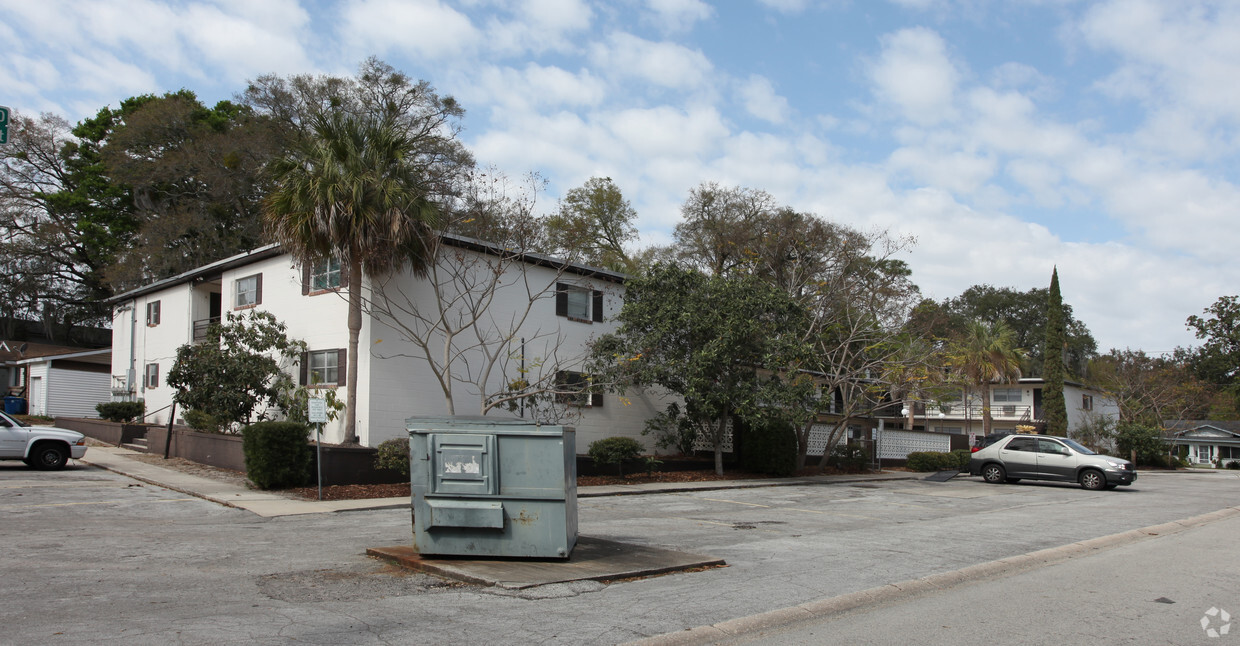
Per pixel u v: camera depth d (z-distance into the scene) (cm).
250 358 2155
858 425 3338
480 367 2227
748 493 2083
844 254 2817
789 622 707
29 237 4347
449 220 2134
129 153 4069
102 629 613
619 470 2259
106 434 2725
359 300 1944
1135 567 1024
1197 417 6712
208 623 642
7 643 568
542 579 817
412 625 652
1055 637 655
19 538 1057
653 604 746
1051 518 1577
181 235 3916
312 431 2069
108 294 4619
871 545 1175
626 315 2358
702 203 4362
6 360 3819
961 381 3117
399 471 1862
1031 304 7650
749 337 2330
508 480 909
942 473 2820
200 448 2125
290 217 1825
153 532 1152
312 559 956
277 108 3875
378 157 1900
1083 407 5394
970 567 988
